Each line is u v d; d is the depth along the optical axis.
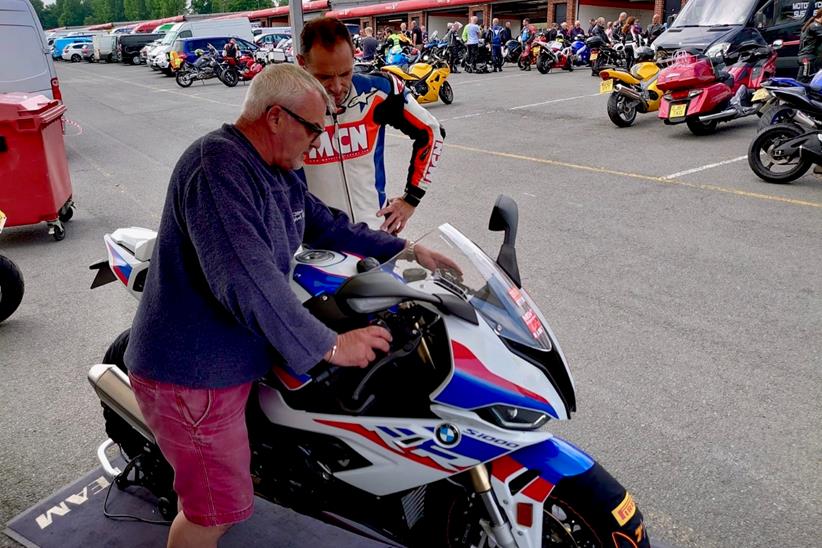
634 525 2.19
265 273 1.92
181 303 2.07
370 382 2.23
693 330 4.60
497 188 8.34
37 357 4.61
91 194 9.02
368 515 2.40
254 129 2.08
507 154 10.27
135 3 129.75
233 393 2.17
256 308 1.91
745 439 3.47
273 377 2.31
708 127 10.91
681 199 7.58
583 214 7.18
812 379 3.98
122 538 2.96
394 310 2.20
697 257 5.88
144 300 2.14
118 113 17.50
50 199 6.95
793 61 13.91
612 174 8.80
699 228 6.61
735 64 11.56
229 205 1.93
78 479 3.35
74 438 3.70
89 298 5.59
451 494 2.37
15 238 7.27
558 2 34.16
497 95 17.09
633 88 11.79
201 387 2.10
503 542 2.18
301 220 2.31
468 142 11.34
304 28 3.14
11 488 3.32
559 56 22.31
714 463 3.31
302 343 1.95
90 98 21.80
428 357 2.16
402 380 2.21
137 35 41.19
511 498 2.16
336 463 2.33
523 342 2.16
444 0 36.91
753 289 5.21
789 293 5.12
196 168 1.97
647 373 4.09
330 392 2.25
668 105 10.77
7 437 3.72
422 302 2.04
